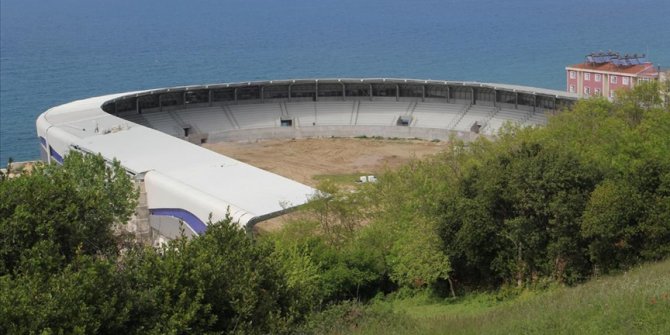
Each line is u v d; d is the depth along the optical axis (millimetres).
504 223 59062
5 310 29359
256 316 36562
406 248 61219
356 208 68250
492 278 62062
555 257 57094
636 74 142875
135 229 85375
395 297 63406
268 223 78000
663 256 52844
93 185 63125
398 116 147250
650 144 64562
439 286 64188
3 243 41656
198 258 35719
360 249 63438
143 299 33219
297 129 147750
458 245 59625
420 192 66875
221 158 93812
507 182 59406
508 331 34531
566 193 56844
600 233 53375
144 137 105438
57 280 31891
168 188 82562
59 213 44531
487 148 77188
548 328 33844
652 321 31844
